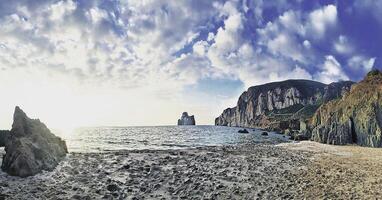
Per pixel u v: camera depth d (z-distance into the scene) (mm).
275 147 40844
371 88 69500
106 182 17609
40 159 19406
